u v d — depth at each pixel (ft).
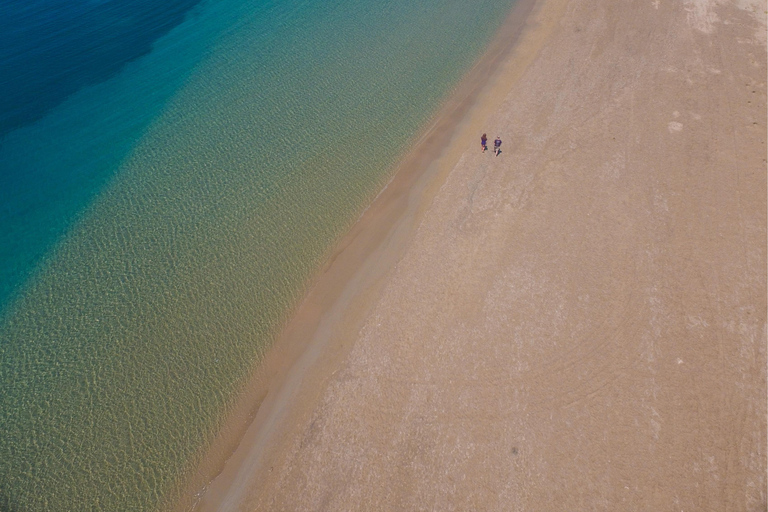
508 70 163.12
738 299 98.73
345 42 183.42
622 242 109.91
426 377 93.71
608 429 84.23
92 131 154.61
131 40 194.80
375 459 84.99
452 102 154.10
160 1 217.77
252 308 109.40
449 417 88.28
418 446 85.56
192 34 195.72
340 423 90.17
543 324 98.27
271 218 126.41
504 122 143.54
